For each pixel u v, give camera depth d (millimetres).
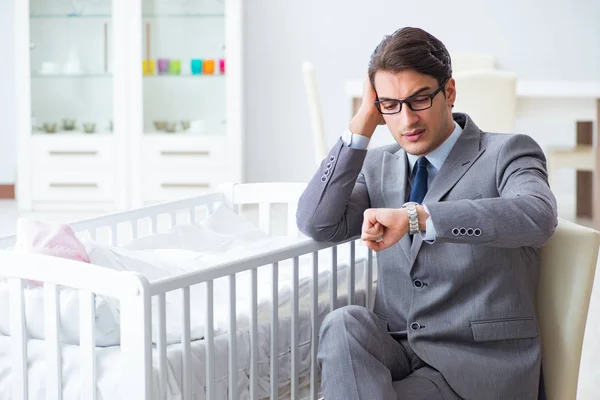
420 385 2045
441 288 2109
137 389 1844
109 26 6387
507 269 2078
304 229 2223
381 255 2217
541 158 2105
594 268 2111
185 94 6434
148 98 6434
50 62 6426
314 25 6812
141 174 6418
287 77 6871
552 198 1977
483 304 2074
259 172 6961
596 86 5402
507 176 2043
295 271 2230
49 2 6383
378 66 2029
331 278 2369
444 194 2092
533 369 2062
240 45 6332
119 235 5578
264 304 2334
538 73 6758
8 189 7027
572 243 2115
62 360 2033
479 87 4836
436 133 2049
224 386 2172
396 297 2199
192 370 2078
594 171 5715
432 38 2043
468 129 2143
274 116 6910
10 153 7000
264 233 2980
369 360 1988
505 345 2082
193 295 2393
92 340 1929
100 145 6395
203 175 6430
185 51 6406
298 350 2291
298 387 2312
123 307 1843
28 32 6344
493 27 6730
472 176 2084
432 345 2104
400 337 2197
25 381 2035
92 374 1941
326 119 6883
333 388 1988
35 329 2148
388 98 2029
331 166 2186
